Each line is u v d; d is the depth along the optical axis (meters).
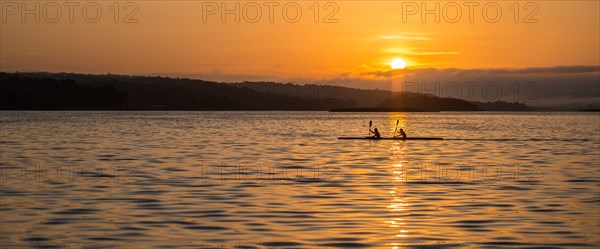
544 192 36.38
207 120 179.50
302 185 38.78
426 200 33.47
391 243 24.55
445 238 25.31
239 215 29.38
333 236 25.53
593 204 32.47
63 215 29.27
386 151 65.56
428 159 56.88
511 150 69.00
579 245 24.45
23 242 24.59
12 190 36.31
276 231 26.33
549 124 167.75
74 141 82.62
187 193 35.44
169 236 25.52
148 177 42.50
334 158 57.31
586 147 74.56
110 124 142.25
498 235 25.84
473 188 37.88
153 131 111.75
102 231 26.27
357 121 185.00
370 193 35.69
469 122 185.75
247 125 143.50
